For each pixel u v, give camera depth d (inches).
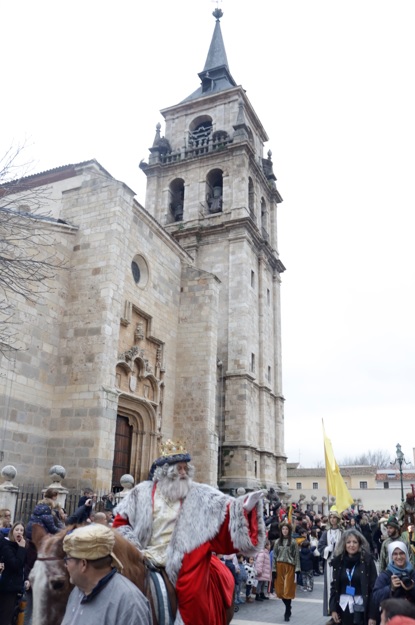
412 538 362.9
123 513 204.1
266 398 1551.4
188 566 181.2
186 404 1147.9
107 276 871.7
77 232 918.4
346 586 298.5
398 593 265.1
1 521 395.5
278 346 1700.3
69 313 871.7
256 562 623.8
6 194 645.3
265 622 489.1
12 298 772.0
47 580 155.1
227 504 186.7
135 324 1029.8
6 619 314.5
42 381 813.2
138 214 1075.9
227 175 1638.8
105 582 138.4
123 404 954.7
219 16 2213.3
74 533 140.8
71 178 1061.1
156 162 1738.4
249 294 1519.4
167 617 169.9
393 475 3496.6
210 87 1995.6
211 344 1174.3
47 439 808.9
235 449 1348.4
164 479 201.6
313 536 874.8
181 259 1266.0
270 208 1894.7
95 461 773.9
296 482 3435.0
